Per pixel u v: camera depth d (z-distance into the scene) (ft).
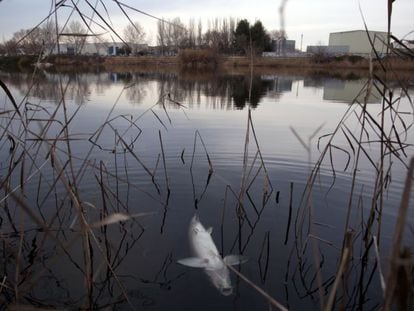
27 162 24.09
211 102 56.44
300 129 36.55
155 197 20.08
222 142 30.66
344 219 17.66
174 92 69.21
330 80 106.93
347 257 8.97
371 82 12.59
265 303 11.88
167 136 32.58
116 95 63.46
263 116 44.14
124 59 181.37
